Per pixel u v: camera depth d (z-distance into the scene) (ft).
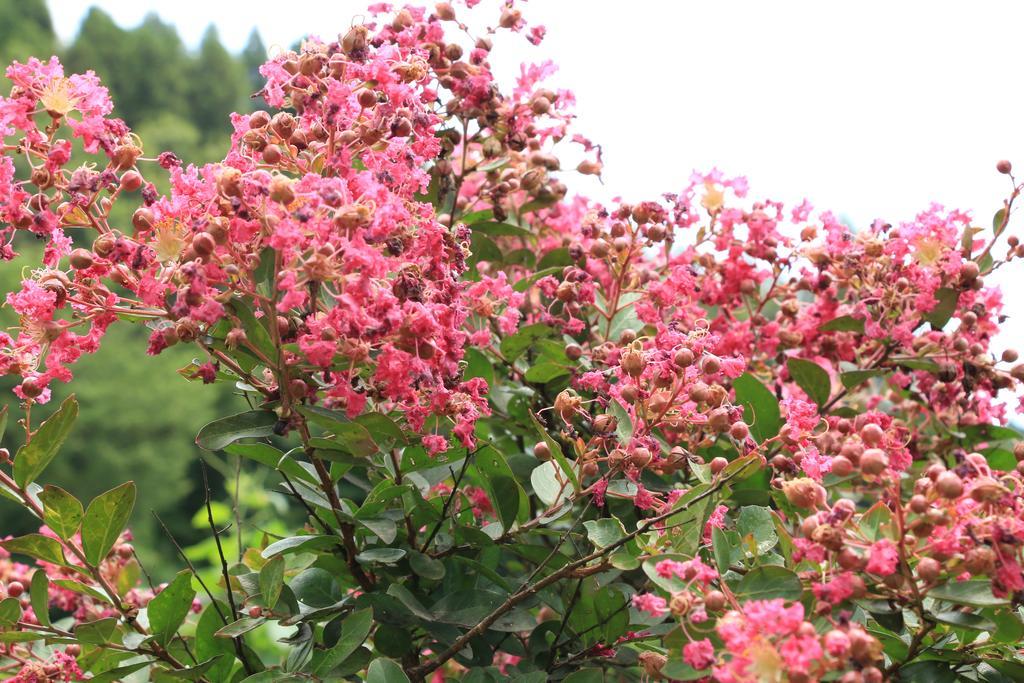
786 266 3.47
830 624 2.49
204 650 3.05
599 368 3.23
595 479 3.04
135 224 2.75
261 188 2.62
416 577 3.07
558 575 2.76
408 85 2.91
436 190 3.45
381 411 3.05
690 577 2.50
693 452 2.99
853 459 2.61
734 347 3.45
